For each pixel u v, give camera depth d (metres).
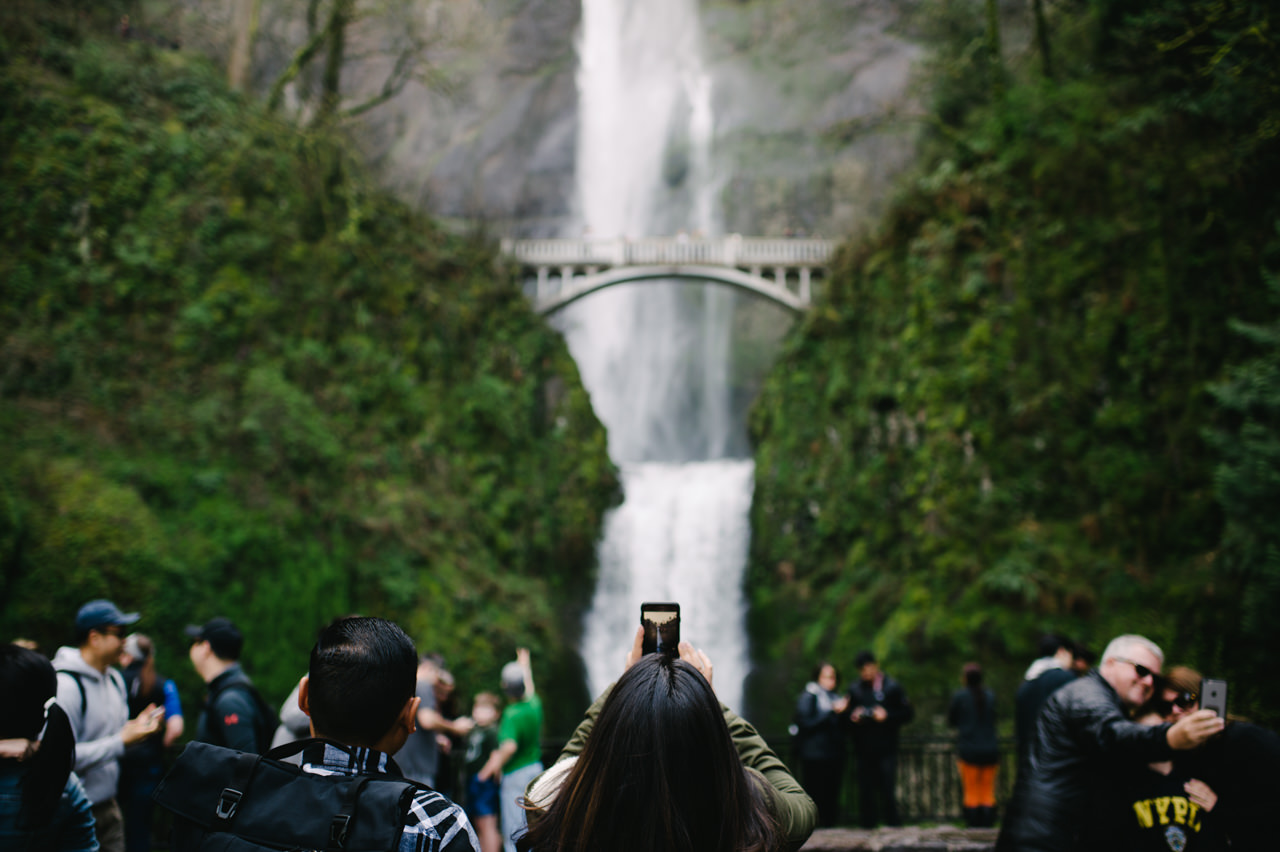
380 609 23.72
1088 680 3.77
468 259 31.80
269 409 23.67
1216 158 21.59
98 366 22.09
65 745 3.03
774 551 30.62
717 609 31.61
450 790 7.79
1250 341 20.62
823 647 26.59
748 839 1.93
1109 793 3.57
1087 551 21.67
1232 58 16.03
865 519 27.20
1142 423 21.97
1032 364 23.88
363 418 26.23
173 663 19.56
